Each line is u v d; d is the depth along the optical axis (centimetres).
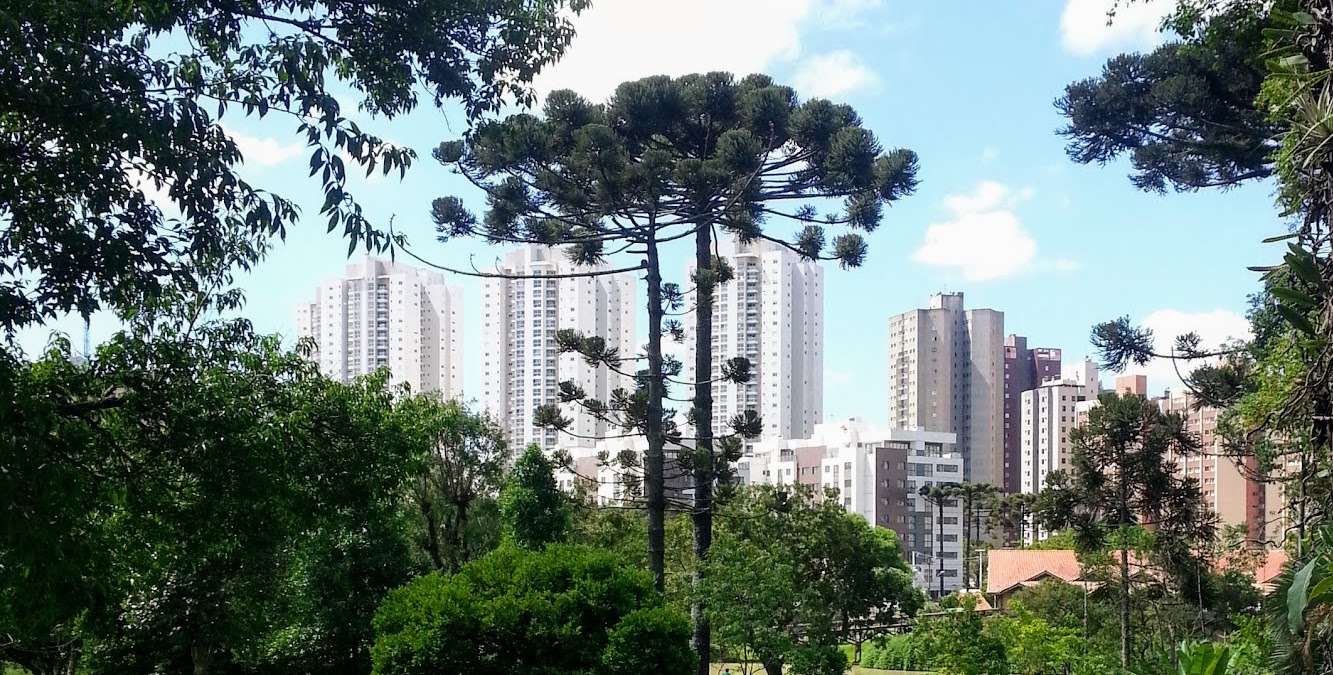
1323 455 497
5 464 645
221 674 1752
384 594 1859
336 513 1009
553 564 1378
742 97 2012
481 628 1284
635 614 1321
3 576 722
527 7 827
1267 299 1186
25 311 717
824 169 1992
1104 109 1571
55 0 667
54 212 704
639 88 2027
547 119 2005
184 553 978
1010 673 2202
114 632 1505
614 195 1895
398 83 800
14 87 649
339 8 790
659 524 1981
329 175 715
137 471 840
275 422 893
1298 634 498
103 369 796
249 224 734
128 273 740
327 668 1850
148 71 713
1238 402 1430
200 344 848
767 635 1791
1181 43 1494
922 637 2353
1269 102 517
